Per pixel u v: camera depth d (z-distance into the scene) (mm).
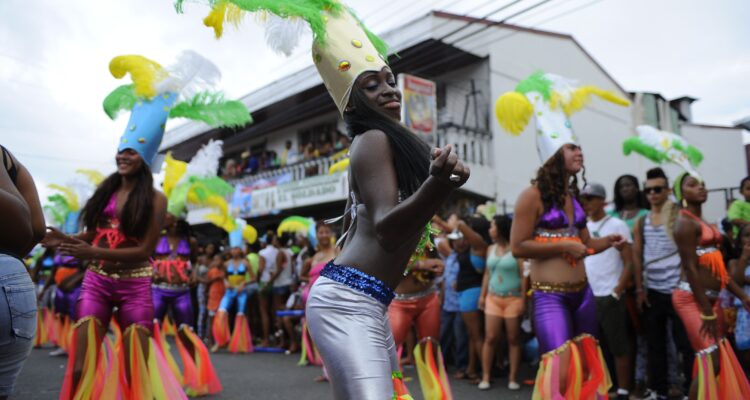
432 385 4039
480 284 5645
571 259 3297
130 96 3994
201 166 6316
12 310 1837
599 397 3299
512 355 5223
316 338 1904
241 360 7438
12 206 1860
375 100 1970
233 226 6887
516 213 3389
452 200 12359
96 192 3895
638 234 4672
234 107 4223
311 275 6859
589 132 16047
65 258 7938
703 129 18172
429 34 12594
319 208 14453
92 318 3660
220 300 9258
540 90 3672
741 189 5617
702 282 4008
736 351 4586
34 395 4930
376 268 1916
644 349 4938
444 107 13961
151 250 3791
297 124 17141
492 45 13359
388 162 1863
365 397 1752
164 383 3836
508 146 13227
